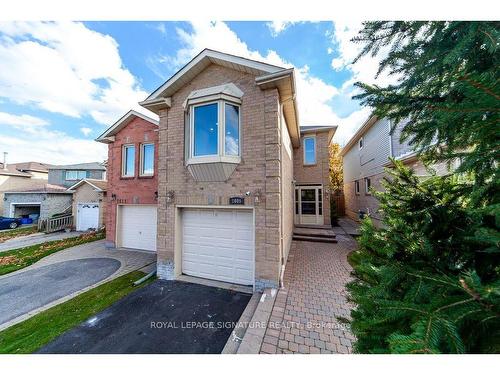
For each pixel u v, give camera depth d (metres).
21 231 15.50
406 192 1.98
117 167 10.13
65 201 17.88
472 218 1.47
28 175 25.02
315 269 6.17
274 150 5.02
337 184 20.06
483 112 1.15
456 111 1.22
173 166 6.00
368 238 1.86
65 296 5.25
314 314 3.87
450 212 1.63
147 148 9.88
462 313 0.99
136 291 5.19
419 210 1.81
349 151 16.77
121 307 4.48
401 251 1.64
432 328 0.95
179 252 6.02
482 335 0.97
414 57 1.90
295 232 10.33
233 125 5.42
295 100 6.36
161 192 6.10
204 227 5.90
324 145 12.33
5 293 5.46
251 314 4.07
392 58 2.00
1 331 3.87
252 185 5.16
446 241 1.61
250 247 5.45
